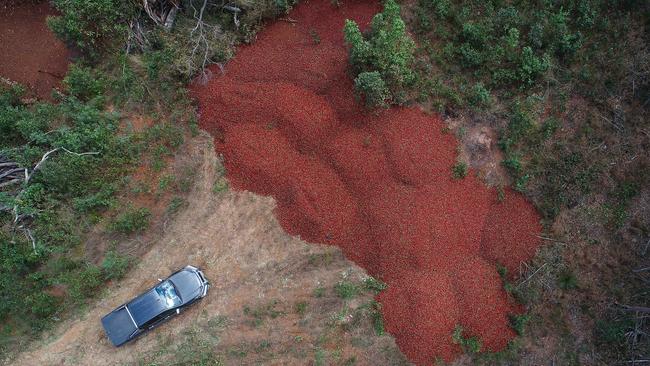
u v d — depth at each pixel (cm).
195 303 1537
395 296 1510
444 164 1603
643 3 1756
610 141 1695
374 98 1542
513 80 1697
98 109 1719
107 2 1661
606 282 1633
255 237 1584
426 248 1532
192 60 1689
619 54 1744
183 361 1500
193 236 1599
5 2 1928
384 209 1553
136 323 1461
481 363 1533
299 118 1633
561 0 1761
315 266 1555
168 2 1778
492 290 1560
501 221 1614
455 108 1661
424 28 1755
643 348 1571
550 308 1605
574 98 1720
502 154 1647
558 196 1639
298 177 1605
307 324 1518
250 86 1697
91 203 1592
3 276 1545
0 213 1584
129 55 1748
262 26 1766
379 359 1502
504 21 1727
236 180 1636
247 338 1511
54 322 1551
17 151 1620
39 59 1892
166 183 1623
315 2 1783
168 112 1712
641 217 1669
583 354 1587
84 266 1574
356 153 1599
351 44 1590
